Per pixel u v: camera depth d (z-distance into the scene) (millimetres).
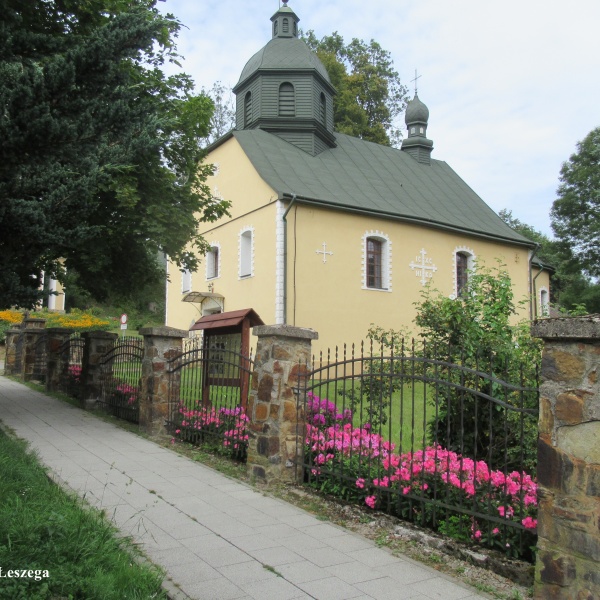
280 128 21281
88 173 6445
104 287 13023
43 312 30516
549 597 3414
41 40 6148
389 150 25797
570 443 3385
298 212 17625
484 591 3771
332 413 7012
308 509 5441
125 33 5641
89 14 9156
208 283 21125
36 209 6215
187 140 12320
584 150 33188
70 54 5410
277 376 6301
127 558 3916
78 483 5988
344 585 3828
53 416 10359
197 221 12469
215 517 5137
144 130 6395
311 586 3803
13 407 11359
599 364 3297
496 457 5797
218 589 3719
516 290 23266
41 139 5258
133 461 7113
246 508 5422
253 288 18281
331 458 5957
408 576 3986
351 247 18578
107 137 6184
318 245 17859
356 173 21984
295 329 6398
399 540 4609
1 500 4391
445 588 3807
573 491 3352
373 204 19516
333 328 17828
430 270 20531
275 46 22000
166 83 12133
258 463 6328
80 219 7707
